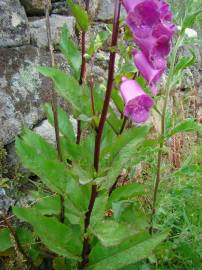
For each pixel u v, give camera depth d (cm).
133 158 38
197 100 76
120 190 38
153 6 24
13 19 47
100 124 28
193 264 40
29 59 48
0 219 42
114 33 26
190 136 63
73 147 35
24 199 44
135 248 31
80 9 30
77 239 33
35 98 47
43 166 30
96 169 29
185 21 36
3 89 45
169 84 37
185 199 43
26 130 37
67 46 38
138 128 30
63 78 29
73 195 31
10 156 45
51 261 43
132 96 26
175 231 44
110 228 30
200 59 86
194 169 40
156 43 25
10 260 38
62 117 39
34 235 38
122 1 25
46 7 33
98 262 32
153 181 45
